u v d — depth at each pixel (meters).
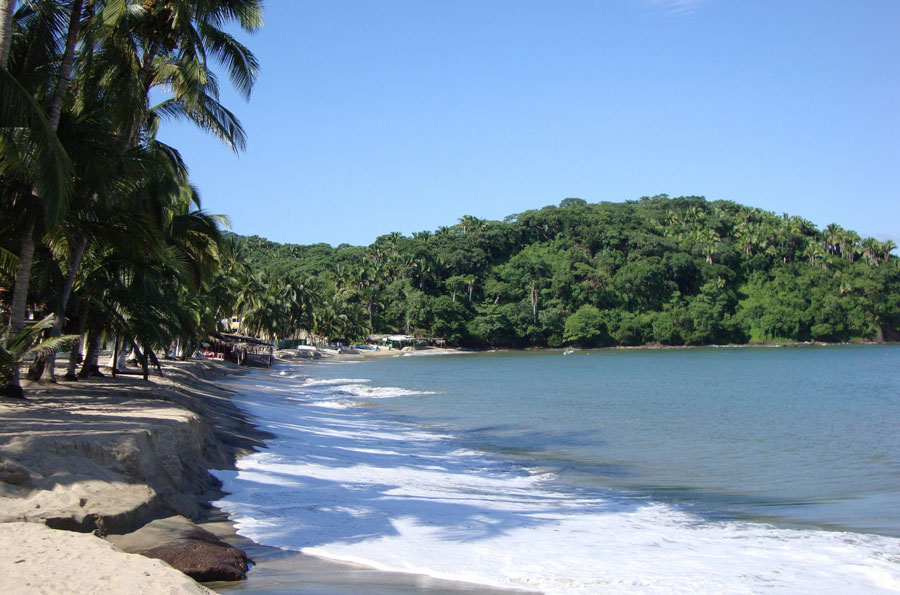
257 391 41.94
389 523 11.70
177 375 37.19
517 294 151.00
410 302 142.12
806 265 167.00
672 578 9.23
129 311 25.06
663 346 149.38
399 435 25.70
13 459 9.47
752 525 12.78
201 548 8.84
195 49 19.30
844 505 14.83
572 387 53.81
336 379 61.53
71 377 23.95
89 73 18.73
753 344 151.88
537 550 10.53
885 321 154.75
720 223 179.25
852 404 40.69
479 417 32.69
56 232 17.08
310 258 181.88
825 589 8.88
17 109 12.20
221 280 52.19
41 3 16.56
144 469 11.24
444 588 8.52
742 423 31.03
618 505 14.65
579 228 171.88
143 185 21.12
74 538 7.83
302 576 8.71
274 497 12.98
